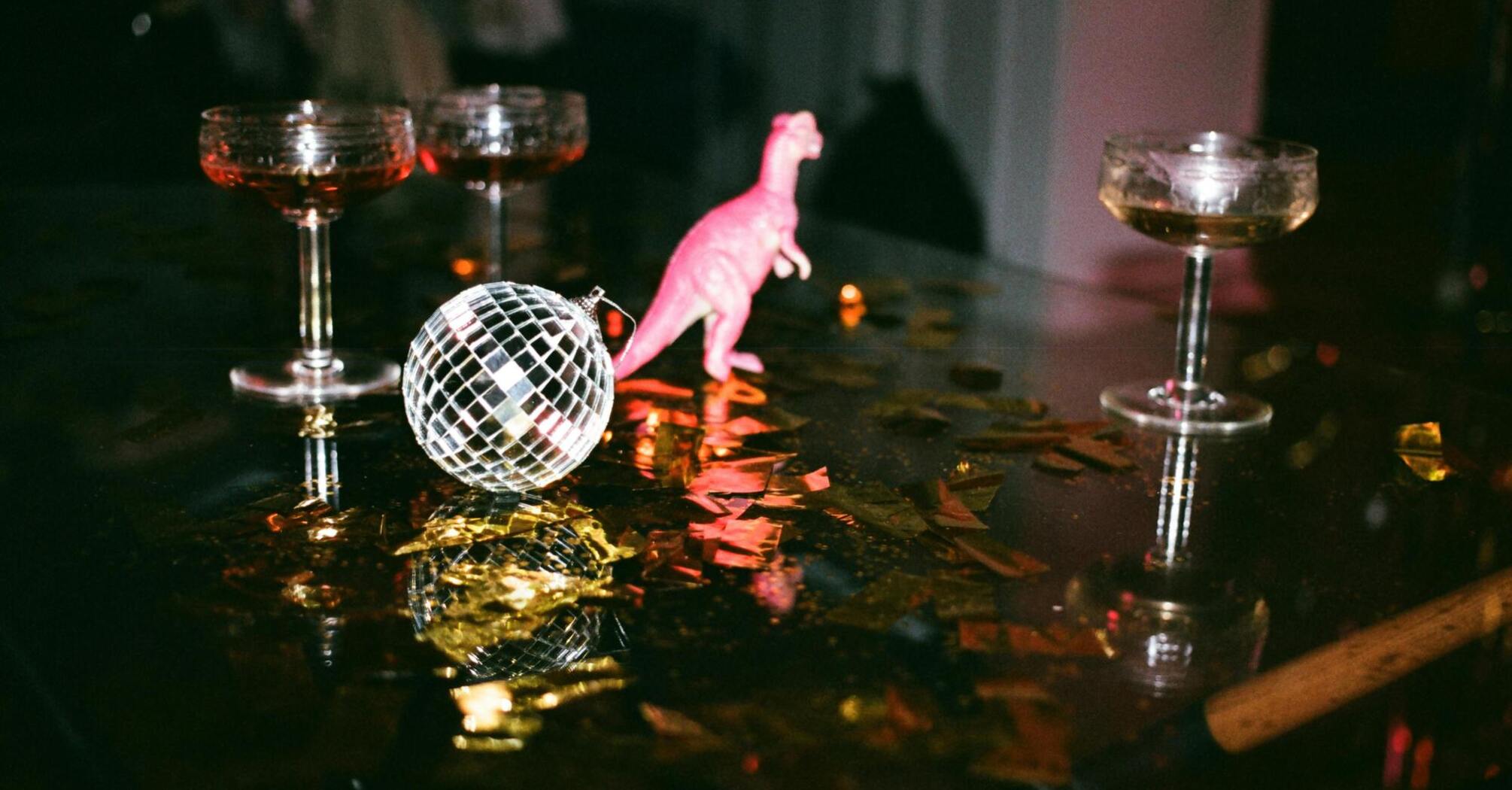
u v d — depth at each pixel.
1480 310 2.32
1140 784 0.51
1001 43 2.31
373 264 1.06
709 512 0.67
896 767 0.51
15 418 0.76
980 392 0.84
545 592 0.60
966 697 0.55
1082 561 0.64
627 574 0.62
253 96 1.80
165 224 1.15
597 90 3.32
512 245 1.12
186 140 1.84
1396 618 0.60
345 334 0.90
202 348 0.87
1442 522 0.68
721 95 3.36
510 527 0.66
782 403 0.81
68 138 1.83
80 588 0.60
